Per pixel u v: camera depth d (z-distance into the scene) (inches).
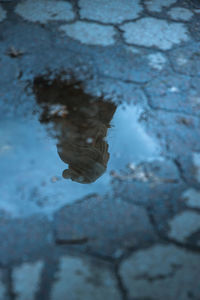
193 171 47.4
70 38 59.9
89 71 55.6
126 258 41.4
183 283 40.3
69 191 45.5
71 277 40.3
